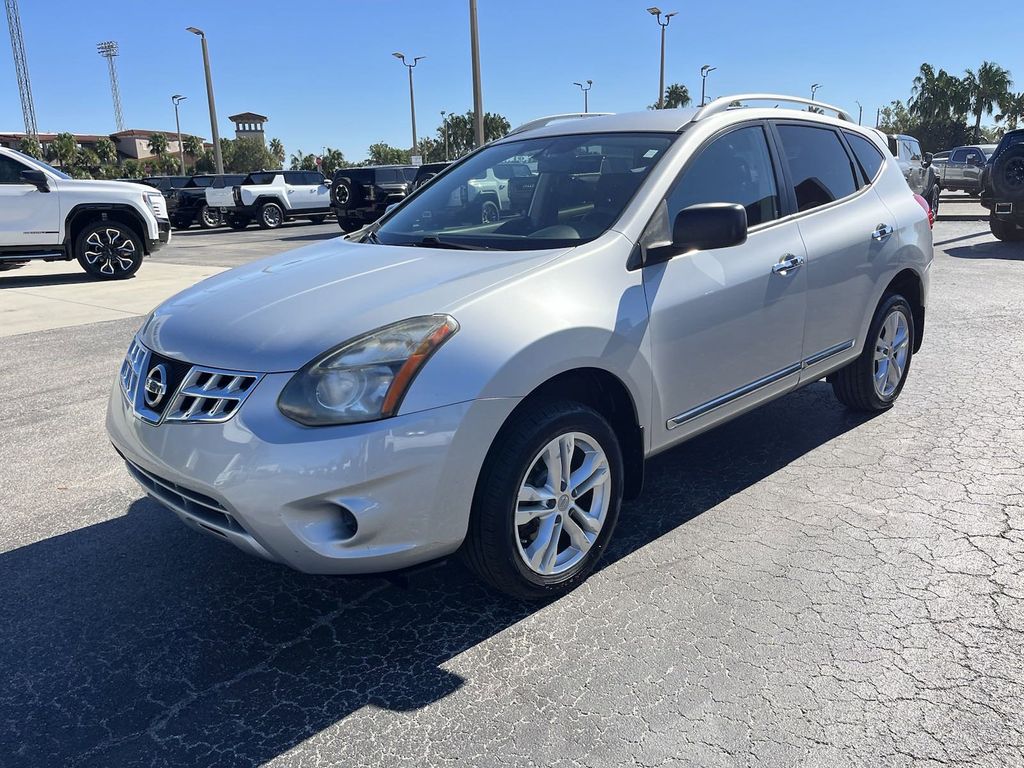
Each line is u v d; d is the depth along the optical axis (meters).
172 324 2.92
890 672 2.50
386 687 2.54
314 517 2.43
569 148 3.71
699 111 3.67
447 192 3.94
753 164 3.74
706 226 2.95
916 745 2.20
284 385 2.45
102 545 3.55
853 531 3.41
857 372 4.56
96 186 11.95
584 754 2.21
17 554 3.48
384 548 2.48
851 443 4.41
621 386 3.03
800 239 3.82
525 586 2.83
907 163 16.50
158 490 2.79
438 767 2.20
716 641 2.69
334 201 20.83
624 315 2.96
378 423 2.41
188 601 3.08
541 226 3.33
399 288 2.80
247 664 2.68
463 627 2.84
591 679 2.53
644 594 2.99
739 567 3.15
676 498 3.79
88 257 11.98
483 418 2.54
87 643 2.82
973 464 4.07
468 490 2.57
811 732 2.26
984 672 2.49
